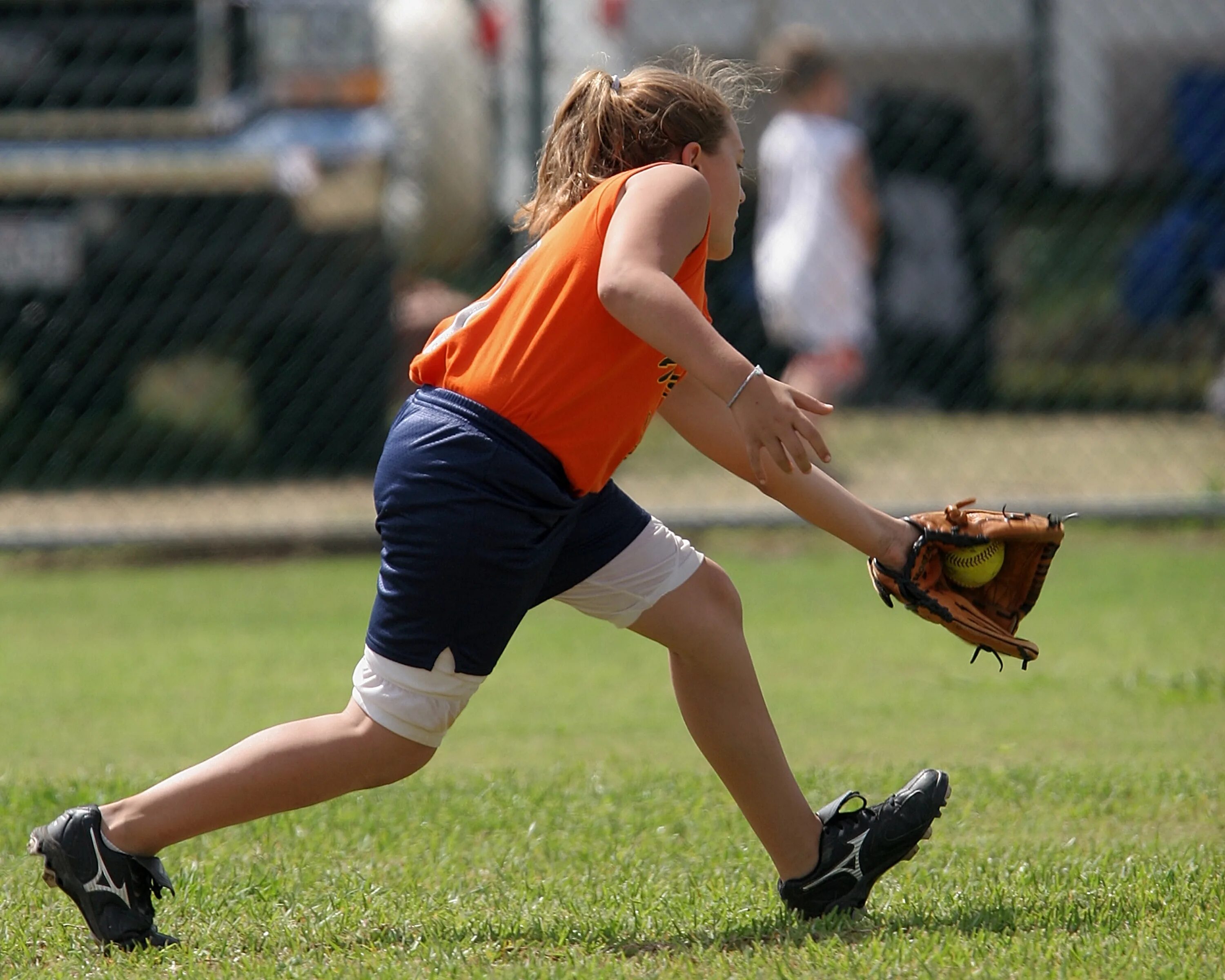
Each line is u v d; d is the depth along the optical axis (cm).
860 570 2216
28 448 2747
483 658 829
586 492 841
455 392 830
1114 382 3419
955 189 3375
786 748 1339
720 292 3136
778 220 2670
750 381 752
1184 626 1822
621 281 769
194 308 2497
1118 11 3431
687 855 1042
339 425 2703
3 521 2512
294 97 2430
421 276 2709
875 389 3309
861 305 2680
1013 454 2886
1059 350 3506
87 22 2394
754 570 2228
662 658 1747
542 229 909
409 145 2511
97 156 2398
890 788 1179
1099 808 1124
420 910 905
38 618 1977
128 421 2783
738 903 918
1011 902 893
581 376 812
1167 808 1122
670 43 3161
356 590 2142
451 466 810
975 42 3434
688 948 836
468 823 1107
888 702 1500
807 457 762
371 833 1088
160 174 2398
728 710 895
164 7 2392
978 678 1595
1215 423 3123
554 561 841
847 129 2656
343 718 841
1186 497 2375
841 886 895
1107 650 1714
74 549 2408
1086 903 888
